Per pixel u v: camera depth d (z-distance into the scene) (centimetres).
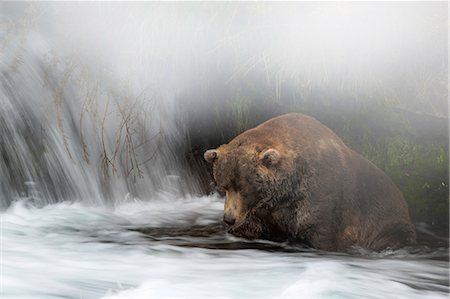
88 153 2005
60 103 1994
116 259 1333
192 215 1922
